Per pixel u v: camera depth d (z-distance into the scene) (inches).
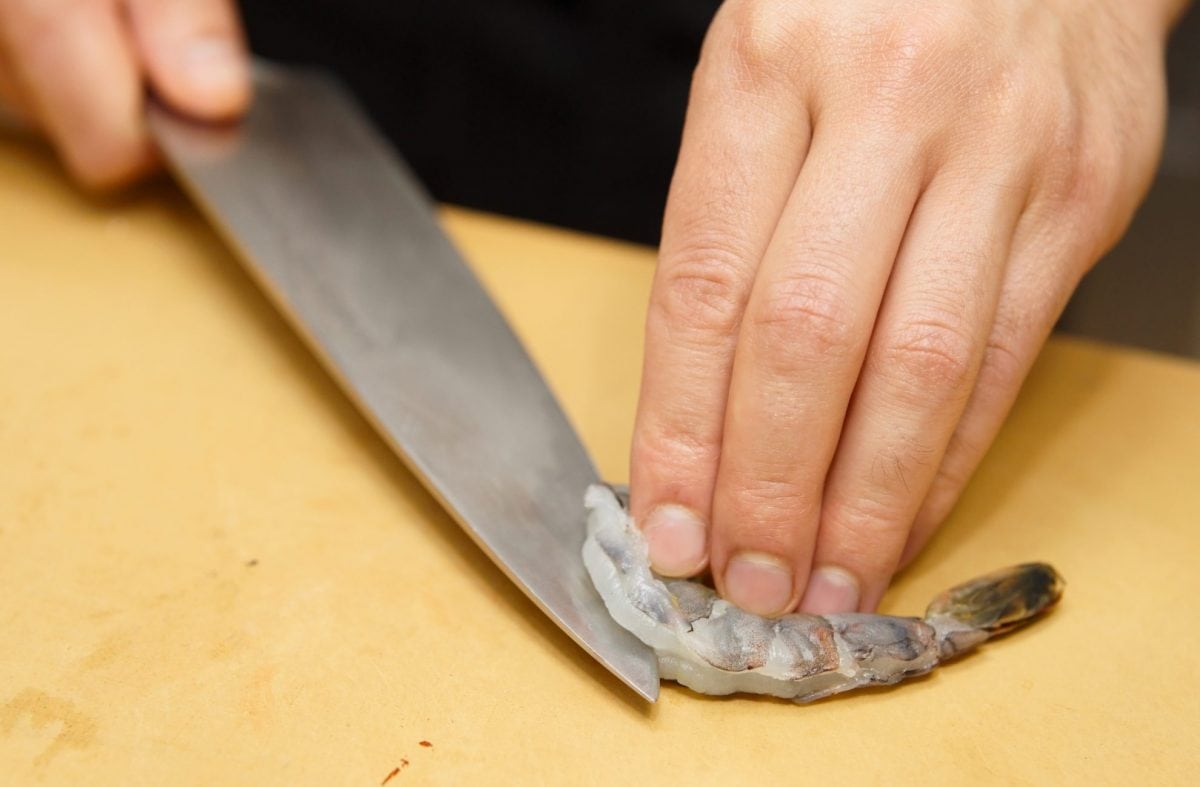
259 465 16.9
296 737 14.6
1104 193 16.2
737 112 15.4
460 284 18.5
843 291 14.7
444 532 16.3
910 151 15.1
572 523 15.9
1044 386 18.3
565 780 14.5
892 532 15.2
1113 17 16.9
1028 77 15.6
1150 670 15.4
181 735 14.6
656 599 15.0
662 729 14.8
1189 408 18.1
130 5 20.0
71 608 15.5
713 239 15.2
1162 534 16.7
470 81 24.0
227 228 18.8
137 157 20.2
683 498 15.3
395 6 23.5
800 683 14.9
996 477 17.2
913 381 14.9
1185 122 28.4
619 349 18.5
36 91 19.9
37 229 19.7
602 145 24.1
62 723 14.7
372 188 19.8
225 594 15.7
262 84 21.4
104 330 18.3
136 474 16.7
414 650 15.3
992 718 15.0
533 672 15.2
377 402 16.8
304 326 17.6
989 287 15.1
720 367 15.1
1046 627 15.8
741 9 15.6
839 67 15.2
